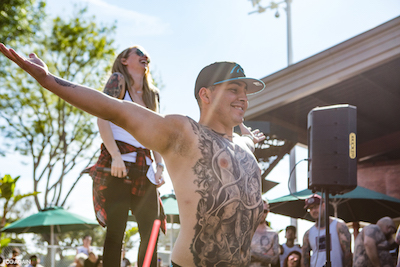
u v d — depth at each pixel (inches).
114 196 92.8
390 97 354.9
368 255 169.9
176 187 62.2
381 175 470.3
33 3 646.5
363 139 460.1
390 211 289.0
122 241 91.2
